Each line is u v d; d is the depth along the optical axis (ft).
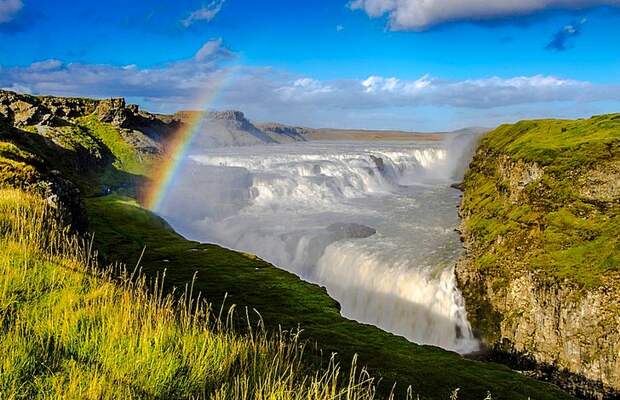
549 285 193.26
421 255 253.24
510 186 286.66
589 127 314.14
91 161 422.82
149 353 30.45
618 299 173.99
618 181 220.23
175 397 28.48
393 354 106.01
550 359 184.75
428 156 607.78
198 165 458.50
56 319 33.22
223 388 29.94
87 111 558.56
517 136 400.26
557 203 233.96
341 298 245.24
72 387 25.45
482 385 97.76
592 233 205.46
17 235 53.36
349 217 336.49
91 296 38.32
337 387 38.55
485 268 222.48
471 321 212.64
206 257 181.98
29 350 28.45
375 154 547.90
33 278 39.75
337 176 432.25
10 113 443.73
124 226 236.43
